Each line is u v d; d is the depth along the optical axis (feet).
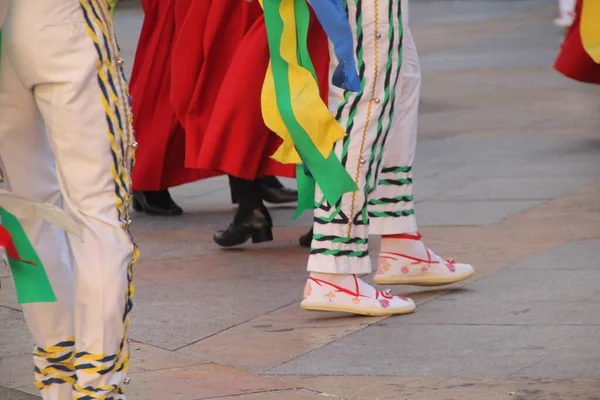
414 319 25.18
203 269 30.73
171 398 20.42
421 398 20.06
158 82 35.55
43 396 17.93
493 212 36.17
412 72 25.82
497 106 58.90
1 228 15.79
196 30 30.53
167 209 38.22
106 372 16.47
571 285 27.40
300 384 21.13
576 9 43.70
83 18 15.88
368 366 22.07
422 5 135.23
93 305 16.14
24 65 15.74
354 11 23.16
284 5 22.81
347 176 23.63
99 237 16.10
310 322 25.32
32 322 17.26
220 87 30.66
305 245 33.14
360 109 23.61
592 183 39.83
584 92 62.18
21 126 16.70
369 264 25.21
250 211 32.30
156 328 25.17
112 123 16.16
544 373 21.17
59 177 16.24
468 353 22.58
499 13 118.32
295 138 22.99
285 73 23.00
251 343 23.89
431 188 40.19
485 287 27.61
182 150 36.55
